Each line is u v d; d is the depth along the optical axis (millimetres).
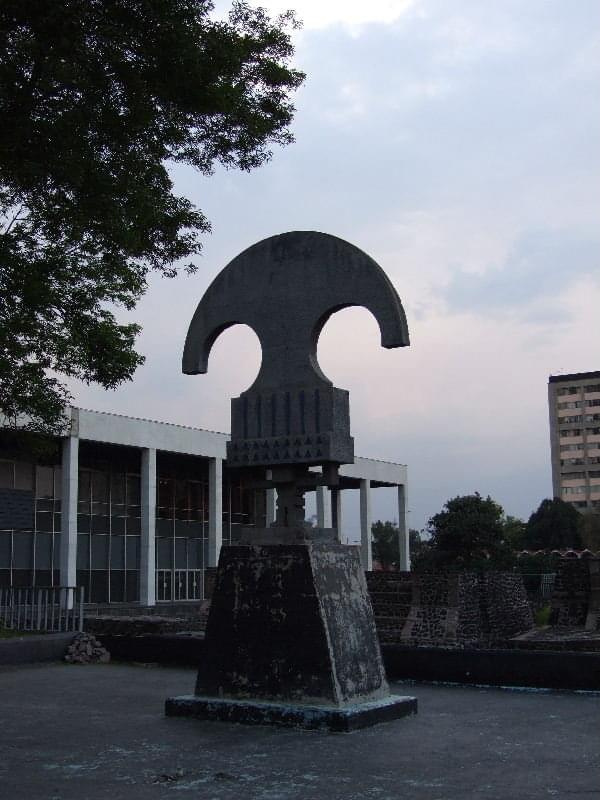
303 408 8555
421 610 22156
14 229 13766
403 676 12031
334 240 8711
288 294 8875
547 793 5355
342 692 7762
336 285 8617
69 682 11805
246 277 9172
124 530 37250
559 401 107562
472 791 5410
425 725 7930
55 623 17000
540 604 30625
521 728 7871
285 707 7730
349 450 8594
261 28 11086
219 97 9820
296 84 11328
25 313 14773
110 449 36094
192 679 12156
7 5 8719
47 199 11141
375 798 5242
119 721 8227
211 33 9766
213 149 11156
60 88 9484
